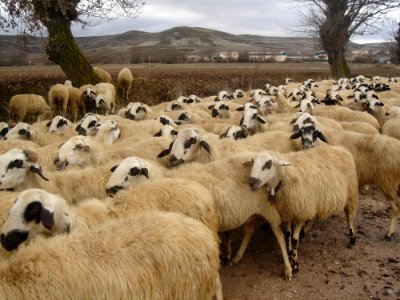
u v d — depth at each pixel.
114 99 6.99
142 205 1.92
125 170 2.30
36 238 1.55
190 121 4.25
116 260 1.43
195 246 1.55
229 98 6.68
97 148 2.87
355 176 2.66
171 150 2.80
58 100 6.29
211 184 2.28
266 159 2.28
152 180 2.13
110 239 1.48
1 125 4.29
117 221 1.62
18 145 3.28
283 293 2.24
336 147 2.68
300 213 2.40
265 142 3.17
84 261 1.40
